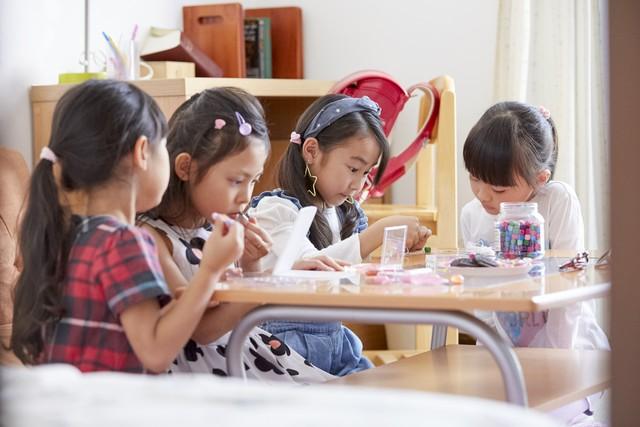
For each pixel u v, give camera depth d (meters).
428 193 3.70
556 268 1.84
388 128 3.07
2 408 0.99
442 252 2.20
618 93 1.19
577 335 2.32
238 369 1.55
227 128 1.83
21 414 0.98
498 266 1.73
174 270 1.78
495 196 2.40
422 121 3.34
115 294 1.51
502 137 2.35
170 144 1.87
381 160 2.46
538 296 1.42
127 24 3.70
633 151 1.18
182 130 1.86
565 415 1.96
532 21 3.50
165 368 1.53
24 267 1.59
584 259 1.86
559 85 3.43
